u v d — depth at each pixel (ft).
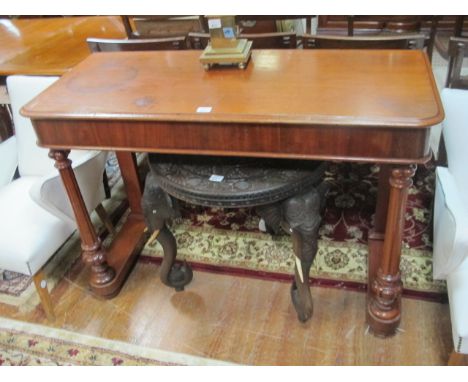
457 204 3.51
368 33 8.30
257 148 3.44
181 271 5.09
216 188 3.63
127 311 5.07
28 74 5.71
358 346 4.45
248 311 4.93
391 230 3.74
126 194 6.42
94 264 4.92
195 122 3.39
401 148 3.16
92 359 4.59
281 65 4.14
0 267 4.59
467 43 4.39
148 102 3.64
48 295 4.86
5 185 5.33
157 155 4.08
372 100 3.35
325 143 3.28
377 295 4.30
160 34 6.93
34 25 7.77
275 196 3.60
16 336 4.89
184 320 4.90
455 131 4.25
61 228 4.71
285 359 4.42
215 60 4.08
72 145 3.83
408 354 4.33
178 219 6.32
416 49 4.62
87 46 6.51
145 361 4.52
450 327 4.52
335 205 6.29
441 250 3.55
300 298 4.39
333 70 3.93
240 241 5.87
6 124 7.47
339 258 5.44
